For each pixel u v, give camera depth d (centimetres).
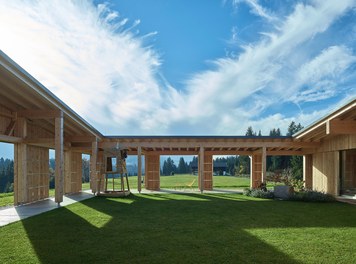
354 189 1420
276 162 3503
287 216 758
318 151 1575
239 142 1513
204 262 397
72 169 1537
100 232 570
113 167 1486
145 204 999
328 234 555
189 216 751
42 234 554
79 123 1161
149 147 1554
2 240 510
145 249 455
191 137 1508
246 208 903
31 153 1108
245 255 427
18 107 990
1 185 3625
